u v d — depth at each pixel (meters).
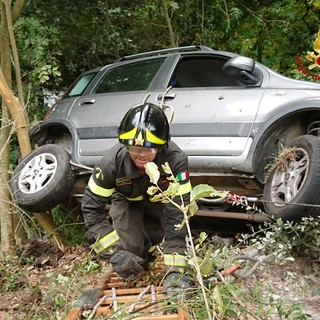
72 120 6.04
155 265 4.23
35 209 5.74
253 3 9.67
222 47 9.70
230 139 4.91
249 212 4.89
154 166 2.71
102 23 9.36
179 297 3.00
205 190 2.82
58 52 8.25
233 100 5.05
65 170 5.74
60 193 5.70
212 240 4.82
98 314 3.24
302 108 4.67
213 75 5.55
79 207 6.59
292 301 3.54
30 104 8.15
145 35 9.98
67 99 6.44
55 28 8.24
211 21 9.70
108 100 5.88
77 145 5.86
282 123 4.90
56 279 4.50
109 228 3.67
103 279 3.92
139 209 4.01
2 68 6.24
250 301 3.24
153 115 3.37
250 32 9.56
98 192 3.61
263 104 4.88
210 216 5.00
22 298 4.36
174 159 3.49
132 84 5.93
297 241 4.33
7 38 6.23
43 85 8.76
